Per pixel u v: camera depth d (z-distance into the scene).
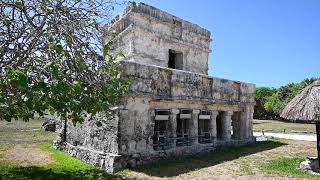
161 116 12.60
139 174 10.13
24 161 12.45
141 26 15.40
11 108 5.70
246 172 10.75
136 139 11.45
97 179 9.52
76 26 6.69
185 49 17.64
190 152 13.57
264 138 20.45
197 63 18.38
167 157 12.47
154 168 10.98
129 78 11.10
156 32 16.05
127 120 11.20
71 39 6.46
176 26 17.23
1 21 6.12
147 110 11.98
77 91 5.96
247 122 17.80
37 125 30.25
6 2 6.15
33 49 6.29
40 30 6.07
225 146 15.87
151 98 12.04
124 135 11.04
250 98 18.12
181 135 14.34
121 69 10.86
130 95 11.12
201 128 15.76
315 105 10.04
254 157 13.66
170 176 10.00
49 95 6.04
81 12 6.83
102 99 7.34
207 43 19.23
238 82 17.11
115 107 11.00
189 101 13.78
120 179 9.52
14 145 16.78
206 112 15.01
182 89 13.40
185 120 14.93
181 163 11.98
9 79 5.04
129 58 15.05
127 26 15.59
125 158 10.87
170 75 12.95
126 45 15.55
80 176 9.86
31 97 5.53
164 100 12.52
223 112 16.45
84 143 13.10
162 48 16.39
